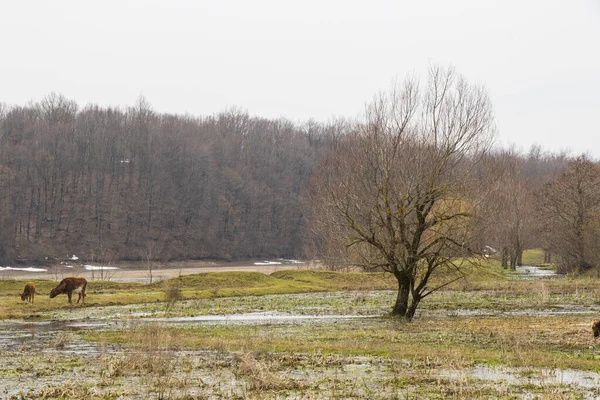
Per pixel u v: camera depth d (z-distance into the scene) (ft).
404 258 154.10
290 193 647.56
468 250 154.20
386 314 163.84
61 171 549.13
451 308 178.81
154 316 161.07
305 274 280.31
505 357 91.35
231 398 67.67
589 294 214.90
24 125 585.63
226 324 142.51
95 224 537.65
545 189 369.09
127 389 72.02
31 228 515.50
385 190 151.12
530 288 233.96
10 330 132.87
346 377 78.18
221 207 593.01
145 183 578.66
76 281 186.91
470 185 154.20
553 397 64.54
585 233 315.78
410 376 78.23
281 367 84.43
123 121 621.31
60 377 79.66
